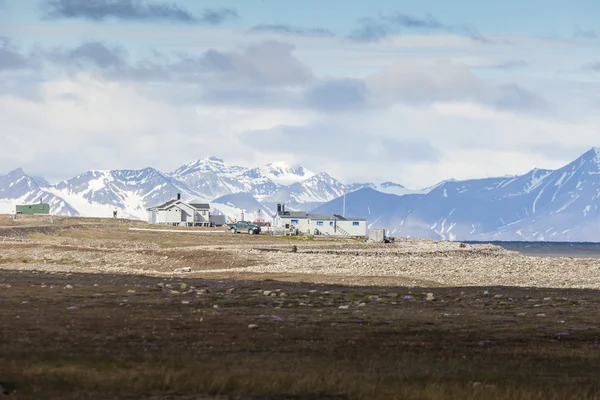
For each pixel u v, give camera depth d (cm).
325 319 12850
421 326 12181
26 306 14000
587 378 8100
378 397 6950
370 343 10356
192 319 12406
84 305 14412
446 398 6956
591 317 13700
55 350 8869
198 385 7169
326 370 8031
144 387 7125
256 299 16250
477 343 10550
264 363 8438
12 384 7031
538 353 9750
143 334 10594
